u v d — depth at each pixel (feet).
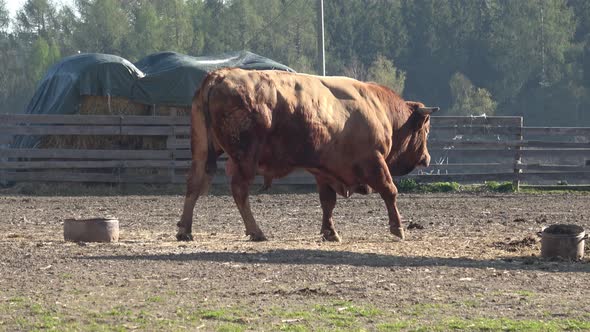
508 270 67.05
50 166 147.74
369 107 85.30
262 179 150.71
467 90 467.11
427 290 58.95
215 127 80.18
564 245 73.31
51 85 160.66
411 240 86.48
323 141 82.33
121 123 149.69
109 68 152.05
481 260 72.18
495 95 495.00
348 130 83.61
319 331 47.91
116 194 143.95
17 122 147.23
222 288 58.80
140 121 150.41
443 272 65.72
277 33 526.16
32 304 53.52
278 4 538.88
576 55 491.31
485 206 126.93
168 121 151.33
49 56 506.07
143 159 150.61
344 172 84.28
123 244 79.61
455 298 56.54
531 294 57.98
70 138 152.87
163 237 87.25
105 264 67.36
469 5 535.19
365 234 92.07
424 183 155.53
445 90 513.86
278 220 106.32
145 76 153.38
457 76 472.03
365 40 529.45
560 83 478.18
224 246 79.15
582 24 534.78
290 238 87.66
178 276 62.69
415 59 522.88
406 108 89.56
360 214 113.91
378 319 50.80
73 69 153.89
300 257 71.82
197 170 82.58
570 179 159.94
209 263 68.28
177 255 72.08
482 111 454.81
